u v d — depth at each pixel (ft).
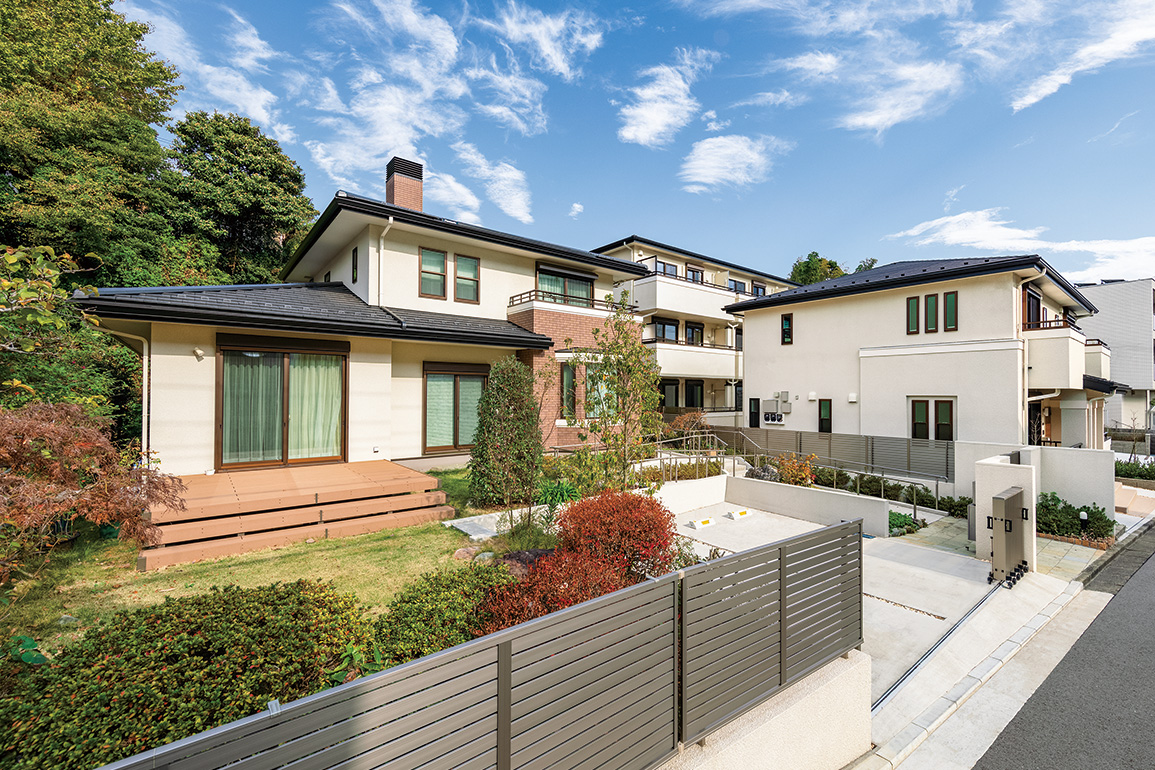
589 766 7.40
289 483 24.72
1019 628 18.39
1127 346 85.61
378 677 5.47
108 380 36.22
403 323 33.91
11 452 13.28
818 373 56.70
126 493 14.71
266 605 9.96
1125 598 21.39
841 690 11.53
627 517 16.34
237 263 76.28
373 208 36.47
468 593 11.98
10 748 6.29
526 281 48.24
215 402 28.73
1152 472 47.29
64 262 18.34
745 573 9.89
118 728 6.57
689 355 66.33
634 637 8.07
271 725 4.78
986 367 43.83
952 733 12.92
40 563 16.90
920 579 22.20
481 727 6.27
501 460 25.81
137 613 9.41
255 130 77.46
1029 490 23.20
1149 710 13.74
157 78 63.46
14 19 50.83
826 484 41.70
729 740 9.18
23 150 43.57
